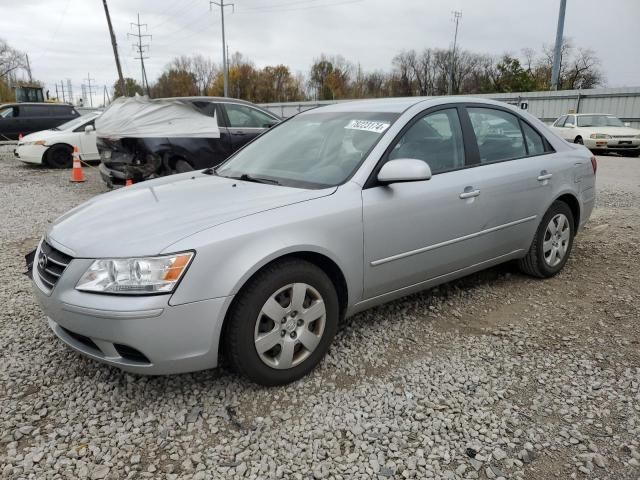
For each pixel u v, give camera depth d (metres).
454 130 3.65
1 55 68.31
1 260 5.07
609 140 16.12
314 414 2.58
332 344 3.28
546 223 4.25
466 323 3.61
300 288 2.75
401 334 3.43
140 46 59.66
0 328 3.51
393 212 3.12
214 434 2.44
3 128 17.50
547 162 4.21
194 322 2.44
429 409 2.61
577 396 2.74
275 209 2.74
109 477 2.17
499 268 4.71
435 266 3.47
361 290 3.09
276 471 2.20
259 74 67.81
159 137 7.47
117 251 2.45
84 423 2.52
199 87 74.38
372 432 2.45
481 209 3.64
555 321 3.64
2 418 2.55
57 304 2.53
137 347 2.39
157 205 2.92
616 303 3.93
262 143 3.96
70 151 13.05
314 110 4.11
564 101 26.16
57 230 2.87
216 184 3.33
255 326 2.62
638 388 2.80
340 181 3.07
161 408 2.63
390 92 68.00
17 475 2.17
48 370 2.98
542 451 2.33
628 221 6.53
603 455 2.31
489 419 2.54
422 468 2.22
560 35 30.88
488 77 53.00
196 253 2.43
